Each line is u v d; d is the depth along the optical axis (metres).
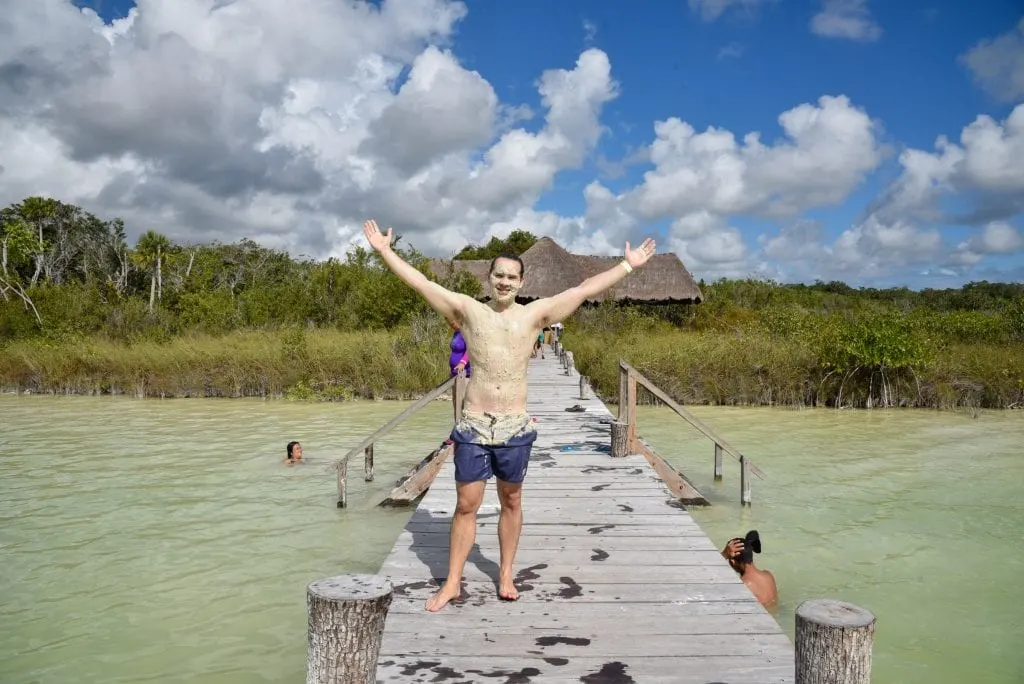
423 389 21.38
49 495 9.79
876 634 5.70
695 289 40.31
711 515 9.10
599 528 6.21
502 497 4.40
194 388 22.06
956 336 25.42
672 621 4.31
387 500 9.30
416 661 3.80
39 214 55.78
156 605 6.18
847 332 19.98
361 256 40.56
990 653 5.38
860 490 10.30
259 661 5.20
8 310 32.28
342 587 2.87
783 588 6.66
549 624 4.25
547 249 41.22
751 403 20.38
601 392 21.44
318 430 15.45
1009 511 9.16
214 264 53.41
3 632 5.64
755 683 3.58
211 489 10.19
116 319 31.75
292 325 30.59
